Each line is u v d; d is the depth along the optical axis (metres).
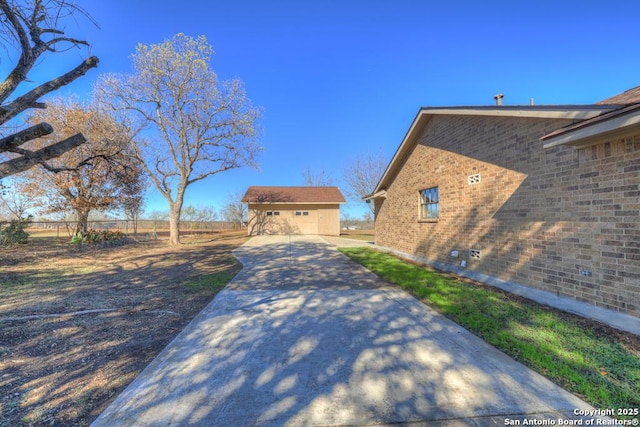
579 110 4.13
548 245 5.14
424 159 9.66
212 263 9.88
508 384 2.66
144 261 10.47
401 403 2.39
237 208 37.16
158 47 15.84
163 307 5.04
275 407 2.36
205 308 4.92
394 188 12.15
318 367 2.98
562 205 4.89
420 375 2.82
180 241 17.95
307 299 5.41
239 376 2.81
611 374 2.81
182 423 2.17
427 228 9.41
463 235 7.59
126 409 2.33
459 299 5.29
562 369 2.88
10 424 2.16
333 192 26.17
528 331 3.86
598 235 4.29
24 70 3.71
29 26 3.90
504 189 6.23
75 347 3.48
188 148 17.59
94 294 5.90
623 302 3.94
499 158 6.38
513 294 5.66
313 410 2.32
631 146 3.87
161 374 2.84
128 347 3.49
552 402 2.40
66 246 15.10
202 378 2.78
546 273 5.17
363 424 2.16
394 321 4.28
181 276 7.71
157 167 17.11
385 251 12.73
